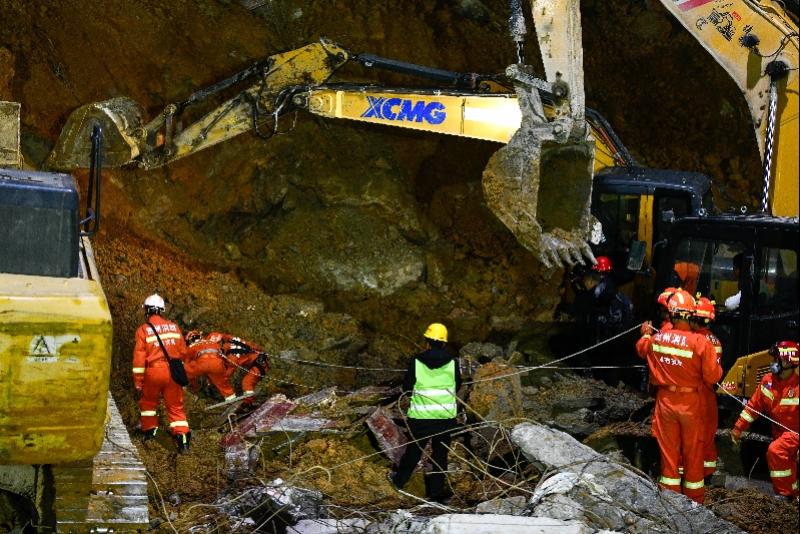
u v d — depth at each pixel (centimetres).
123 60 1276
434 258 1388
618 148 1250
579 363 1177
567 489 770
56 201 626
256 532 748
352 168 1395
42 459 583
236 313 1200
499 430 927
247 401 1057
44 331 566
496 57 1491
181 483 856
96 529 638
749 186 1529
